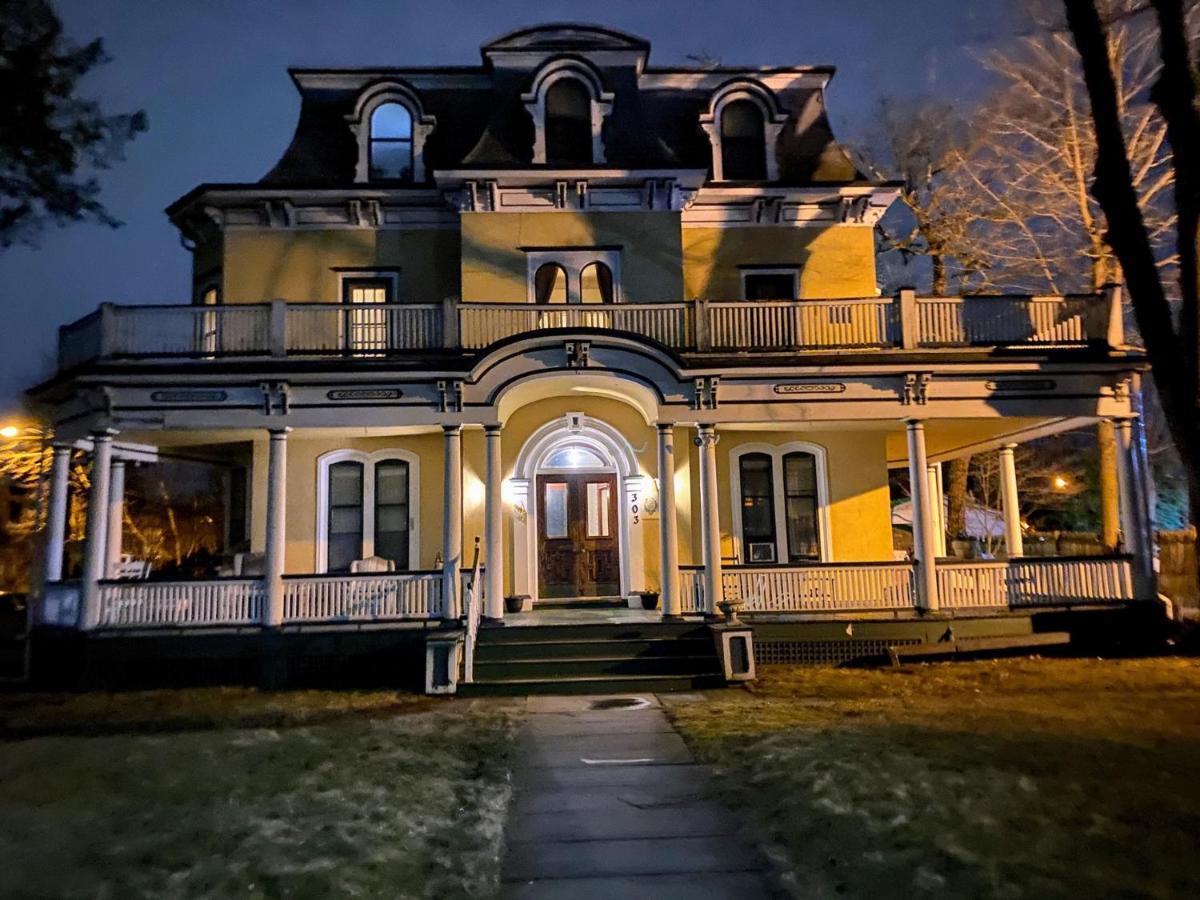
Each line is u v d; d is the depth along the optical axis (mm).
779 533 17844
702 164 17875
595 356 14812
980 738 8875
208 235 18516
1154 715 10023
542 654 13781
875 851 5906
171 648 14180
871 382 15289
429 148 18344
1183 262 10945
